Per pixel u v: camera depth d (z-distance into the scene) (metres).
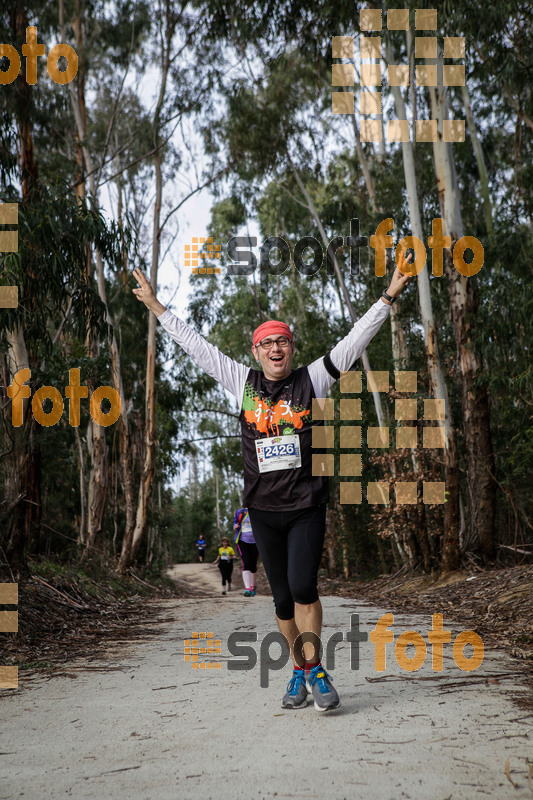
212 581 25.89
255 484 3.54
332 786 2.37
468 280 12.37
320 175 20.06
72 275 9.76
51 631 7.15
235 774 2.53
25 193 10.49
